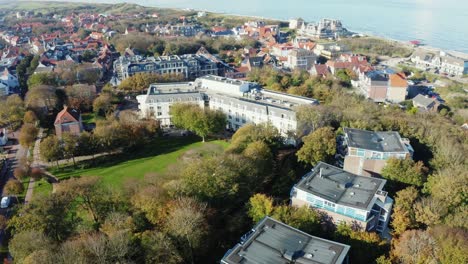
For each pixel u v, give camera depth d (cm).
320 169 12975
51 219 11350
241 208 12662
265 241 9575
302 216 11119
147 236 10256
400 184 13750
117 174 16525
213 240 11200
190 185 12331
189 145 19650
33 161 18125
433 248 9744
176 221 10456
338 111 19100
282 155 16738
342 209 11406
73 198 12269
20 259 9856
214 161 13288
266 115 19975
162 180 13288
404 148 14825
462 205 11850
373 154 14662
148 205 11319
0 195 15338
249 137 16425
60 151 16988
